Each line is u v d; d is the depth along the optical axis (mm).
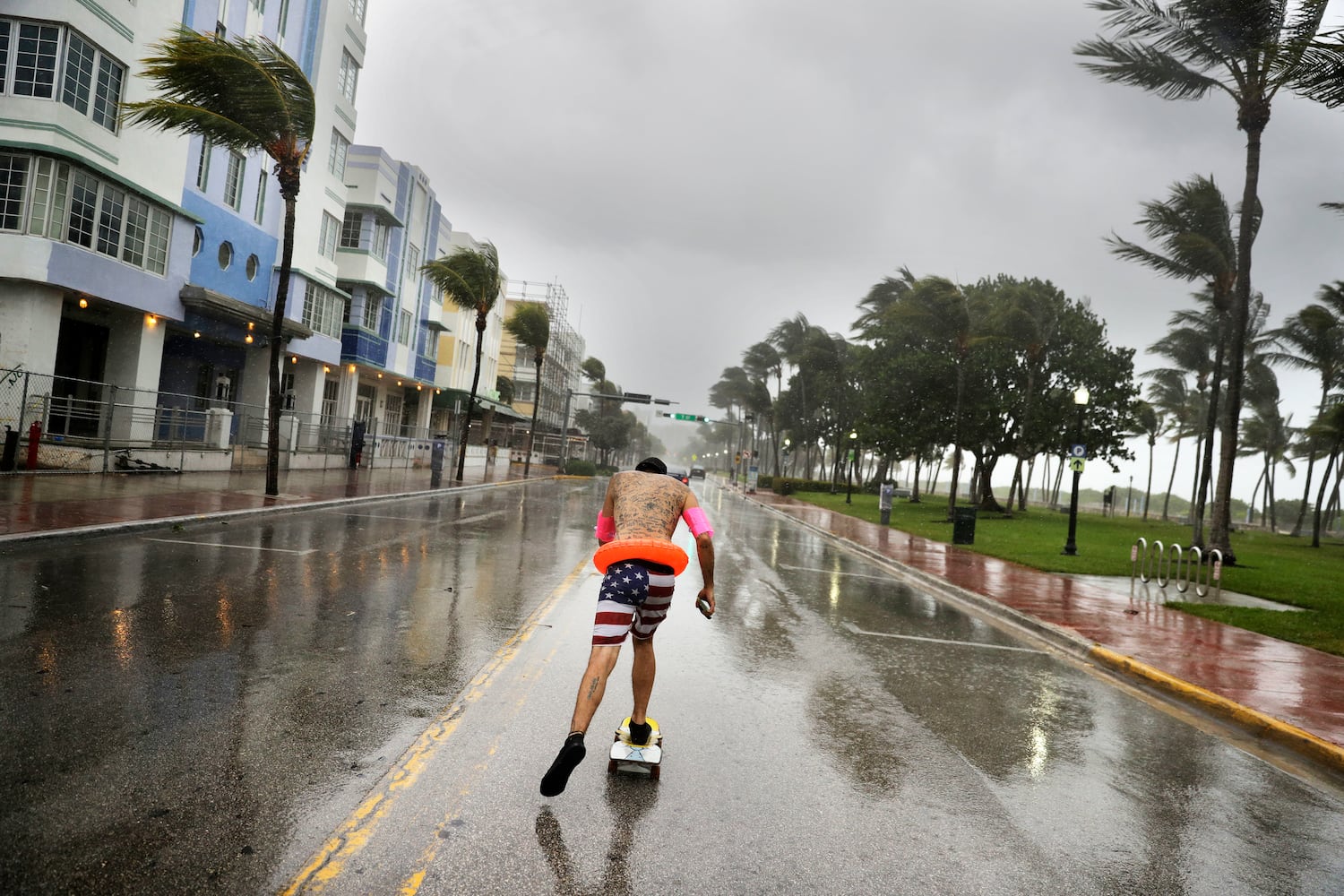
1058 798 4223
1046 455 43719
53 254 16031
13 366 16078
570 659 6215
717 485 72938
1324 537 50500
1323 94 11719
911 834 3623
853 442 47531
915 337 40000
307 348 27781
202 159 21953
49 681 4672
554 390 82375
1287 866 3639
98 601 6750
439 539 13484
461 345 48656
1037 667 7566
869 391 43031
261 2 23688
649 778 4020
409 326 39062
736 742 4664
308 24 26703
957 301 28453
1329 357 36219
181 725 4176
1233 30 18344
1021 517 38312
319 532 12914
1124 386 36625
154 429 19891
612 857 3170
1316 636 9539
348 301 32875
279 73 15531
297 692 4887
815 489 57312
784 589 11391
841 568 14836
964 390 35469
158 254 19500
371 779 3715
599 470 71875
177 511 12773
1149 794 4418
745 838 3441
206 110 14711
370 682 5211
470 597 8555
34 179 15922
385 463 34156
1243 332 19594
